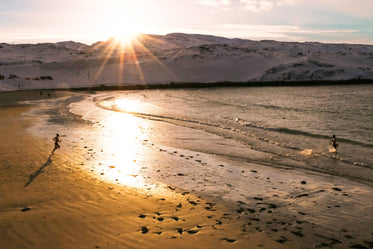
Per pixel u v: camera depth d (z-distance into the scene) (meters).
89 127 26.20
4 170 12.46
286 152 18.75
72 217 7.88
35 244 6.47
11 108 43.97
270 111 44.38
